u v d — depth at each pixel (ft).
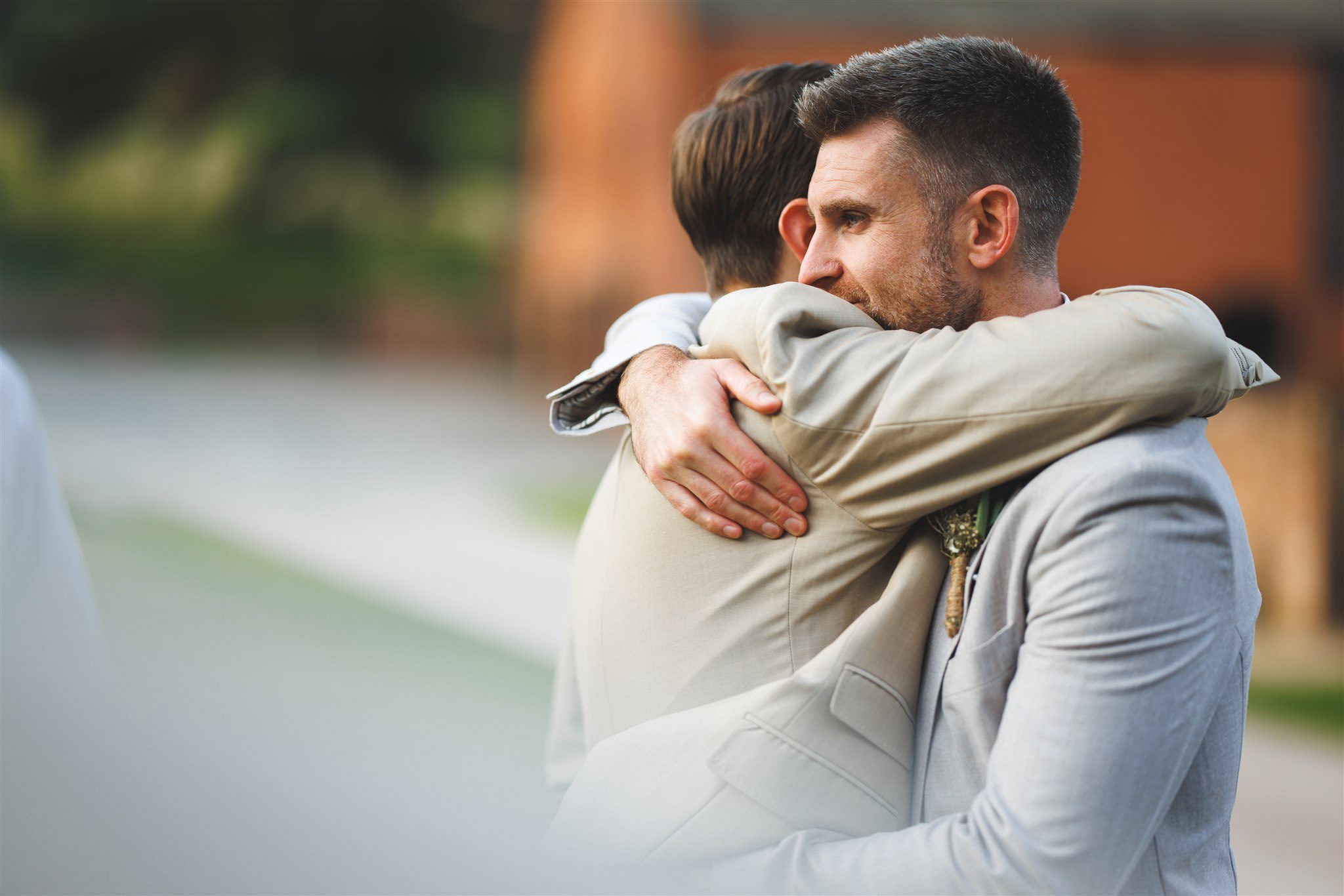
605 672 4.98
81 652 5.03
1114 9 42.19
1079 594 3.94
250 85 122.62
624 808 4.50
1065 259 44.78
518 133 119.96
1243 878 12.04
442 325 106.11
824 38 42.60
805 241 5.79
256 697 2.11
